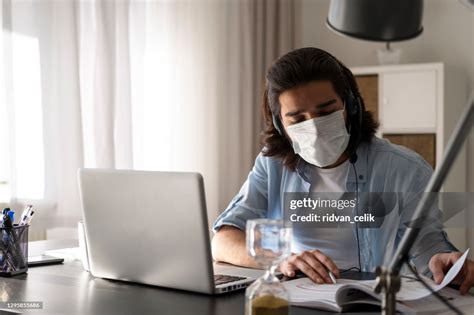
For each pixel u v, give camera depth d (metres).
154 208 1.43
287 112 1.72
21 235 1.66
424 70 3.74
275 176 2.02
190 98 3.65
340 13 1.27
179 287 1.43
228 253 1.81
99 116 3.11
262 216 2.03
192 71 3.66
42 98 2.91
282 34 4.25
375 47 4.41
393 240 1.86
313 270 1.46
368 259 1.89
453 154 0.90
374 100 3.89
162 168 3.51
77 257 1.87
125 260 1.52
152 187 1.42
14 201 2.78
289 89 1.69
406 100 3.80
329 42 4.60
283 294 1.08
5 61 2.76
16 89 2.83
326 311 1.23
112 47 3.14
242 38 3.99
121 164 3.22
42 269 1.73
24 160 2.86
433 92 3.72
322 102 1.68
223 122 3.85
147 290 1.45
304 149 1.76
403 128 3.81
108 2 3.13
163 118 3.51
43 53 2.91
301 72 1.68
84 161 3.07
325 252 1.93
